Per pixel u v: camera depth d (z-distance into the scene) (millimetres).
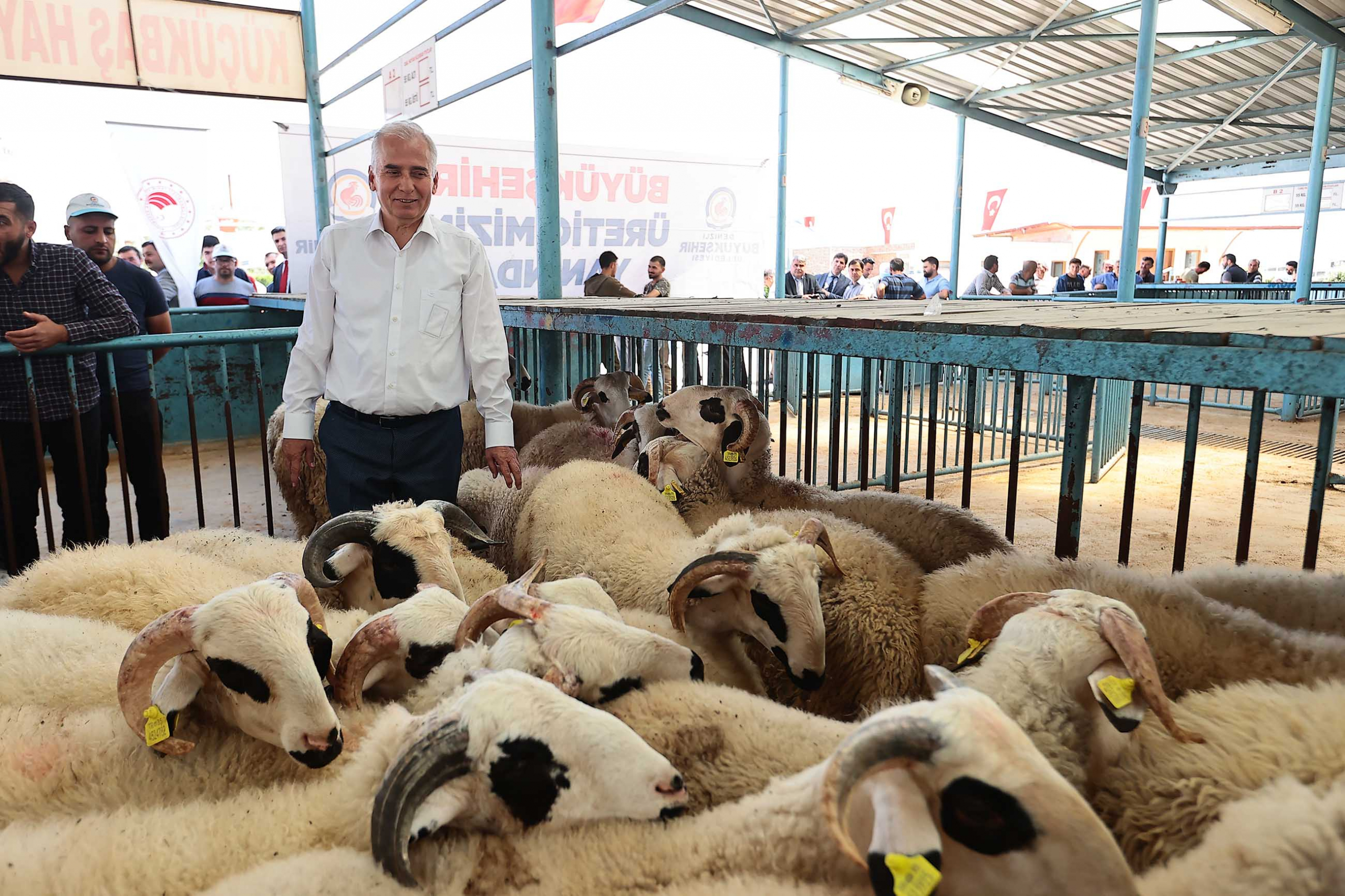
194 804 1875
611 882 1591
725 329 3674
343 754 2084
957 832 1307
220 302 10961
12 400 4562
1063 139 14594
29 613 2674
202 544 3629
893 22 10297
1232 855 1349
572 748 1657
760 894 1452
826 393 11875
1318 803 1337
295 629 1991
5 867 1622
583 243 12203
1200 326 2328
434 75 8305
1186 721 1798
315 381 3709
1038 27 10031
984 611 2084
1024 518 6695
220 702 2049
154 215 12062
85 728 2111
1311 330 2080
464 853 1669
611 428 5328
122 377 5289
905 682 2766
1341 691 1720
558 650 2068
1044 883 1276
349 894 1536
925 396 12141
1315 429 10445
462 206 11359
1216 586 2760
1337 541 5875
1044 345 2439
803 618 2635
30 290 4461
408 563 2834
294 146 10969
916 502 3695
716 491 4070
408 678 2312
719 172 12938
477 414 5461
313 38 10625
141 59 9602
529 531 3906
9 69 8930
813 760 1902
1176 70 11328
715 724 2025
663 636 2605
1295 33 9352
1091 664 1789
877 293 13969
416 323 3537
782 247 13148
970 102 13172
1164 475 8055
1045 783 1268
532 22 6832
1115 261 30891
